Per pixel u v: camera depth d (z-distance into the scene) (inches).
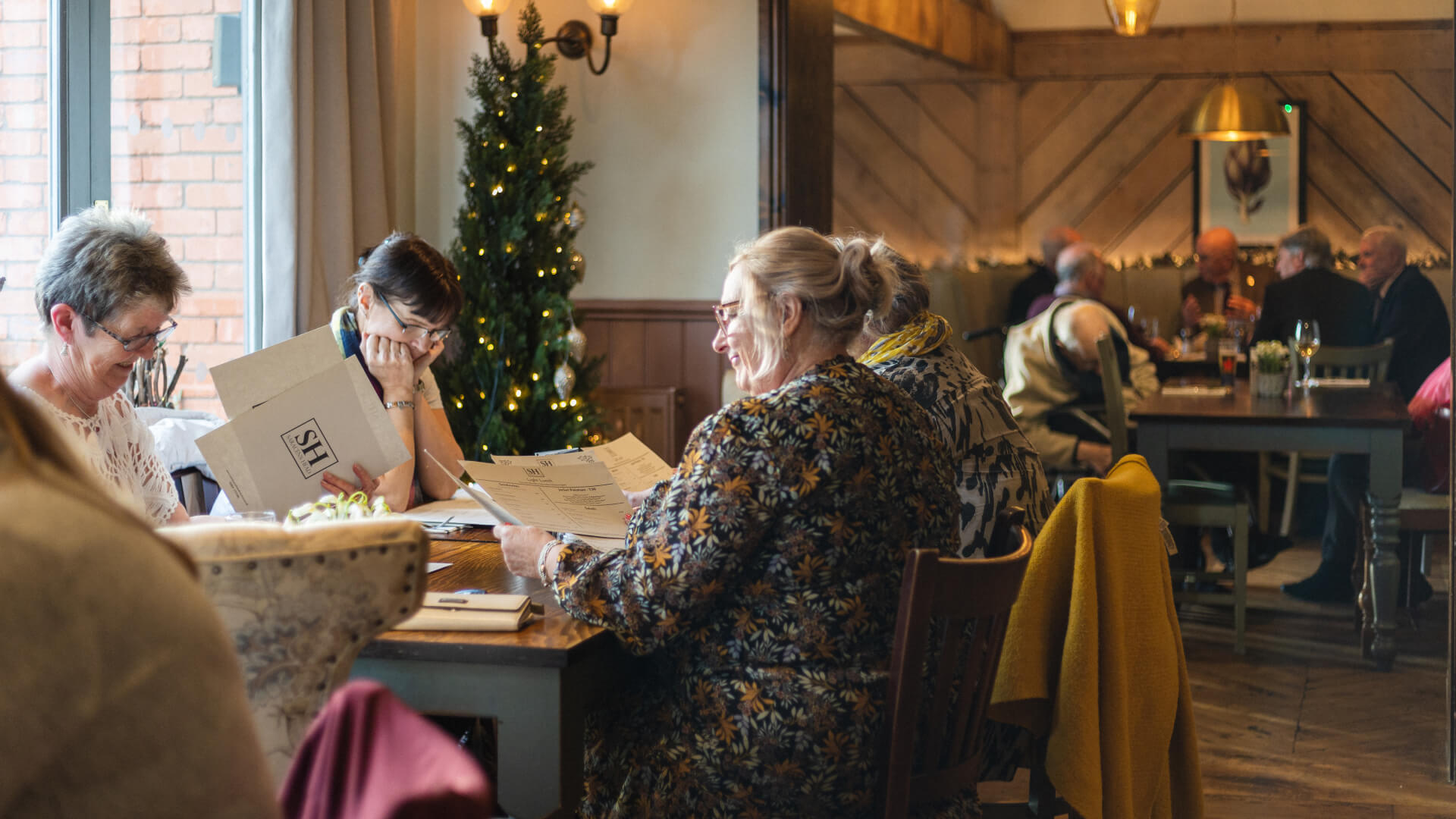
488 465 81.2
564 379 161.6
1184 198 310.7
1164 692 80.8
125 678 28.0
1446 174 290.8
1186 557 189.5
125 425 84.2
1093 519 77.4
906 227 328.5
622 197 191.5
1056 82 317.7
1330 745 132.0
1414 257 294.0
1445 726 137.6
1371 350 207.3
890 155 327.6
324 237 153.0
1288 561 222.5
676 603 61.2
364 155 160.1
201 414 120.1
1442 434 175.2
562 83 191.5
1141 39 310.2
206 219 147.3
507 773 61.0
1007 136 321.7
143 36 137.8
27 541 27.5
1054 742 77.4
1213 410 167.9
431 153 188.4
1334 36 295.7
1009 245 324.5
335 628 46.8
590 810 70.5
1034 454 92.9
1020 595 78.5
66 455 31.0
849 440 62.4
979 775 87.0
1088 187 318.0
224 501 93.7
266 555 45.2
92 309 75.7
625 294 192.4
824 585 62.4
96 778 27.9
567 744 61.2
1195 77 307.7
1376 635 158.7
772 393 64.2
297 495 82.0
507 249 161.5
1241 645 165.0
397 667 61.6
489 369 160.4
